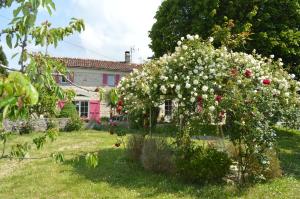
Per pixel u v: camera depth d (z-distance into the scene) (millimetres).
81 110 35562
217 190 9266
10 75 2162
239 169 9945
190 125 10766
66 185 10000
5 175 11234
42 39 3486
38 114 5301
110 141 18844
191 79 10312
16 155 4688
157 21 27344
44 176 10922
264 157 9922
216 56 10852
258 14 23797
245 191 9234
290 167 12250
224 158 9969
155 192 9320
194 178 10039
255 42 23344
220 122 10664
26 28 3174
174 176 10711
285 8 24359
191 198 8828
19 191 9484
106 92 4445
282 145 17641
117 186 9867
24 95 2223
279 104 11195
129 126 16625
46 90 4301
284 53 24047
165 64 10898
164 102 11375
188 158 10305
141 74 11109
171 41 26000
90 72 38344
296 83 12141
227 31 13070
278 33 23891
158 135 12570
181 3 25891
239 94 9672
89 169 11672
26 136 19594
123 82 11383
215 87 10273
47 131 5238
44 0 2639
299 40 24031
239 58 11023
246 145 9914
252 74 10492
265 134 9836
